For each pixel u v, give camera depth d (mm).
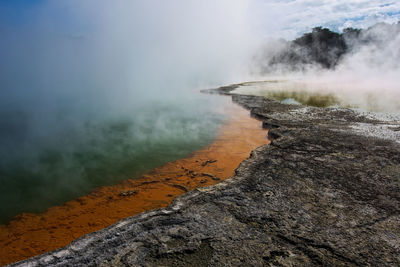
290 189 3951
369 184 4094
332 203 3604
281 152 5371
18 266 2633
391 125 7203
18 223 3883
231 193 3861
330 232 3037
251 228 3115
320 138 6180
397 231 3057
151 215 3375
